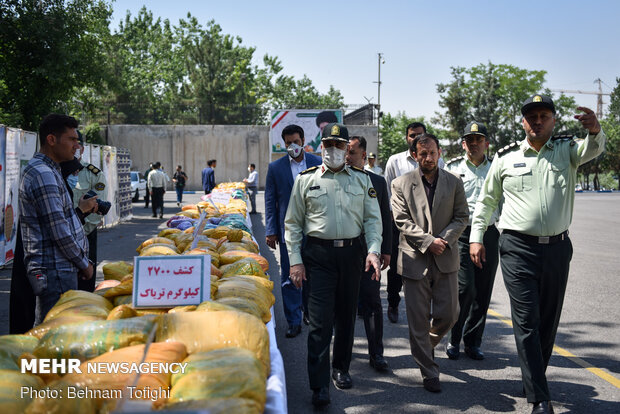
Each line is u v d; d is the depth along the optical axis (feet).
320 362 12.37
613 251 38.75
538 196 12.31
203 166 141.69
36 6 56.44
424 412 12.48
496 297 24.68
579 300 23.58
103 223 50.06
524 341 12.14
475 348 16.25
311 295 12.65
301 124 104.68
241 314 8.79
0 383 6.50
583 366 15.51
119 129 140.05
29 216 11.01
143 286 10.16
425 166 14.12
